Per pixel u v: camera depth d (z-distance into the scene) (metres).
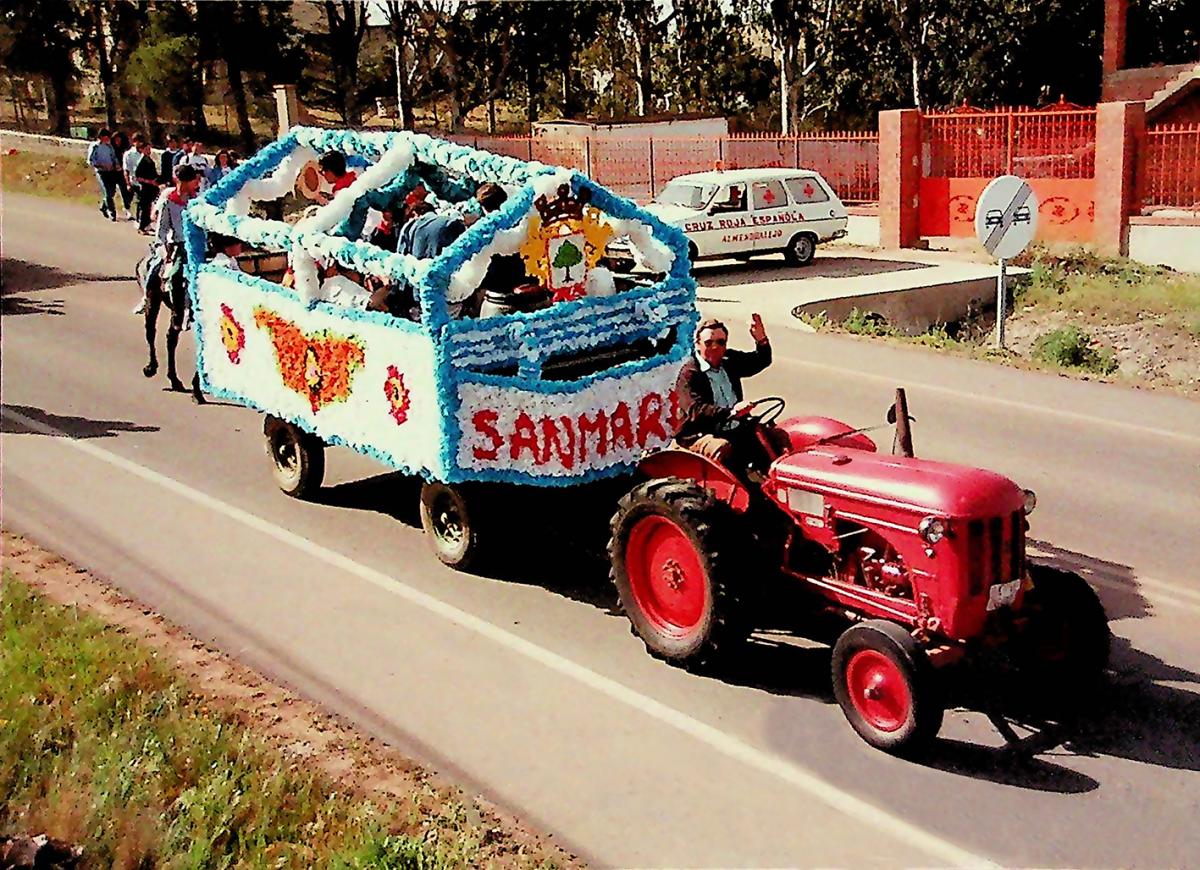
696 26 54.25
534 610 8.02
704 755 6.25
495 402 7.88
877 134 27.84
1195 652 7.29
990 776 6.05
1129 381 13.86
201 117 48.72
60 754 6.08
